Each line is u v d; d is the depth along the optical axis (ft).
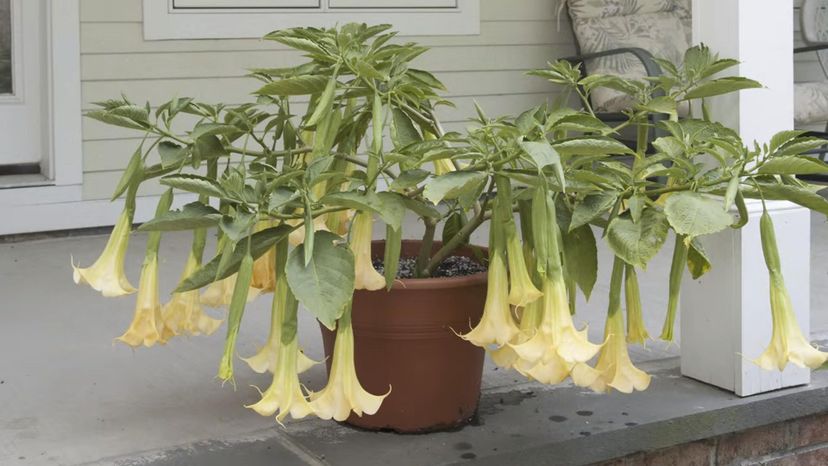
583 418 7.52
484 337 6.14
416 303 6.76
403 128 6.67
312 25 16.15
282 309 6.27
